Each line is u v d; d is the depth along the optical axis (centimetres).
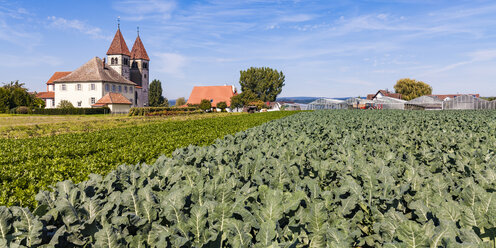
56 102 7362
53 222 233
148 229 225
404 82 11238
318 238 214
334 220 250
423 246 182
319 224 224
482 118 1808
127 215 223
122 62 8656
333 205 281
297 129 1145
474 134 844
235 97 9719
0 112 5900
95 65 7350
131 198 245
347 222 248
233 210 227
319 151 568
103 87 7119
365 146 660
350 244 220
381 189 308
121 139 1312
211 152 561
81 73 7244
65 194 267
